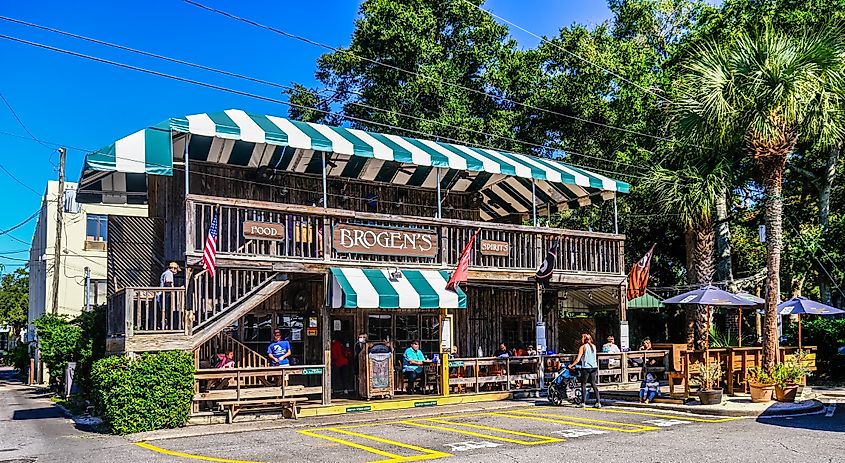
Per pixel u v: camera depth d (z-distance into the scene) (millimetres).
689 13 34188
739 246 34656
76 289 36219
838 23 24422
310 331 19453
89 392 19359
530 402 18125
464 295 17453
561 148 31359
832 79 16297
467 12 33375
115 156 15297
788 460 10125
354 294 15914
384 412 16422
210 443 12547
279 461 10711
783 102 16172
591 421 14500
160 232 18641
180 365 14273
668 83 29750
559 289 23500
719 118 16766
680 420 14539
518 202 23688
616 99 30297
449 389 19344
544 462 10188
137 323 14336
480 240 19000
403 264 17641
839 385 22422
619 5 35469
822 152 27594
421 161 17984
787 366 16859
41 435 14039
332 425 14727
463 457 10695
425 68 30906
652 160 29172
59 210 30781
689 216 23297
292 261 16109
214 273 14758
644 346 22016
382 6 31344
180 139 17219
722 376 18750
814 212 32031
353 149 17016
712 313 29172
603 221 32375
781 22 26531
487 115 33750
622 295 21062
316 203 19984
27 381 39906
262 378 16203
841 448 10992
